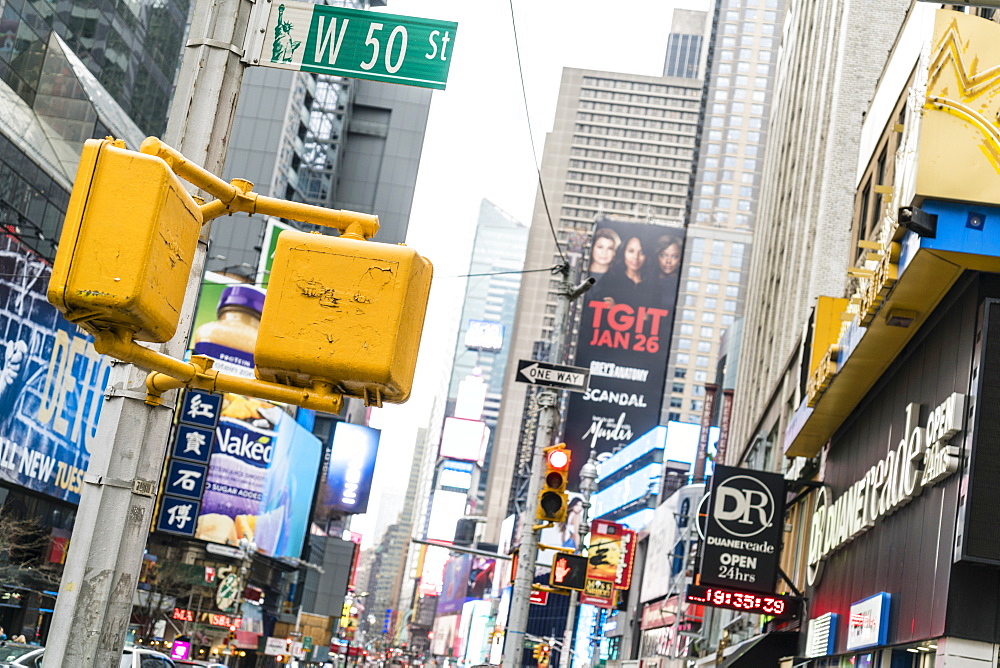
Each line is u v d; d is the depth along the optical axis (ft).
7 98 158.30
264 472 308.81
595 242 597.93
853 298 77.87
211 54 18.83
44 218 164.04
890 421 72.84
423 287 13.74
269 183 399.03
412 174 478.18
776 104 229.04
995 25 55.83
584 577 71.67
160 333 11.86
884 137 97.55
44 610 168.55
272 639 325.62
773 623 110.52
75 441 173.17
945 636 54.13
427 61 20.71
